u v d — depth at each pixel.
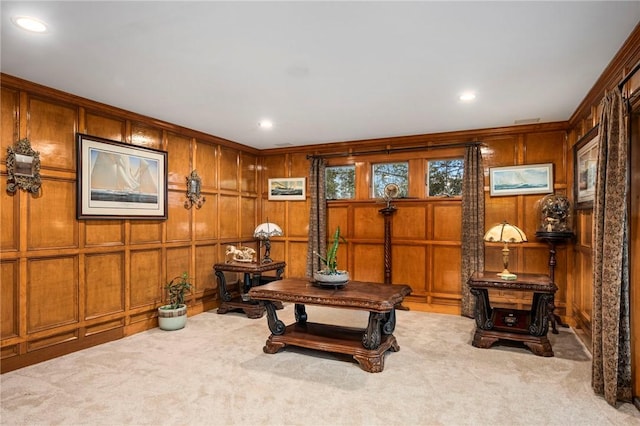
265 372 2.98
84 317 3.55
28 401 2.50
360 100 3.62
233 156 5.63
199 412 2.36
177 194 4.63
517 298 4.60
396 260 5.25
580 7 2.01
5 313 3.00
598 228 2.63
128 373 2.96
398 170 5.34
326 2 1.96
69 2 1.95
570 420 2.28
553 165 4.49
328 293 3.27
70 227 3.46
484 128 4.73
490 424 2.24
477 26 2.21
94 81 3.11
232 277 5.53
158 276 4.34
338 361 3.22
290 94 3.45
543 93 3.40
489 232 3.80
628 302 2.47
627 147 2.41
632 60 2.47
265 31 2.28
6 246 3.01
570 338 3.87
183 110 3.95
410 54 2.60
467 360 3.25
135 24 2.19
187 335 3.96
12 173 3.03
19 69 2.86
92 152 3.63
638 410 2.38
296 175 5.95
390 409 2.41
